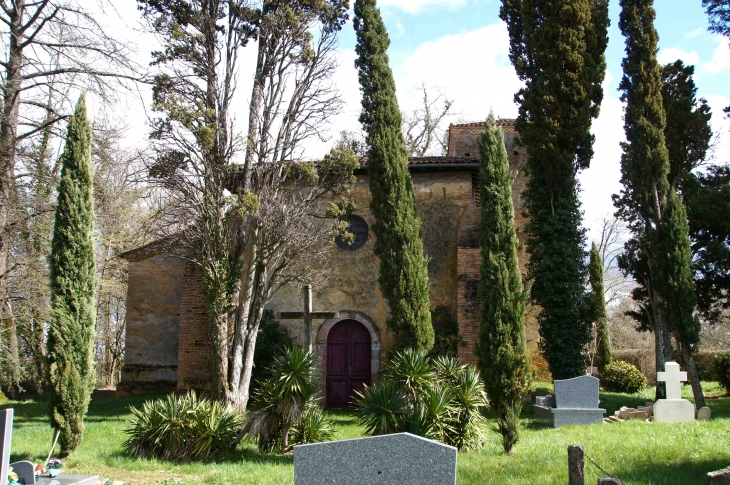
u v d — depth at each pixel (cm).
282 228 1680
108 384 3281
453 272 1962
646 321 2350
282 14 1736
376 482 652
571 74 1916
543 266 1867
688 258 1733
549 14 1991
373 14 1944
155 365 2302
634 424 1381
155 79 1608
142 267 2366
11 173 1508
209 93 1694
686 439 1115
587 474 872
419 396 1171
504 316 1141
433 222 2016
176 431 1116
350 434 1345
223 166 1642
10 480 832
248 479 924
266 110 1766
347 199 1802
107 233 2183
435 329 1877
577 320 1841
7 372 1936
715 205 1988
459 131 2966
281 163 1772
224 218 1669
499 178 1215
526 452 1086
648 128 1847
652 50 1897
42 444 1269
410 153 3725
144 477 976
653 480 828
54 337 1079
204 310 2031
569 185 1905
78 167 1134
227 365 1630
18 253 1780
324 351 1941
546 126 1912
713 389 2358
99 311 3172
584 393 1503
